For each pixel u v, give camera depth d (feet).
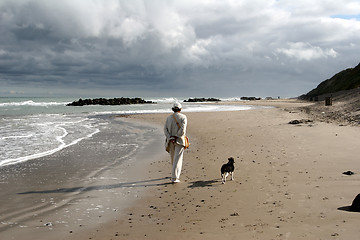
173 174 27.96
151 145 51.08
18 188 26.58
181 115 28.81
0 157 40.09
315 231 13.89
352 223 14.28
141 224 18.02
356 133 46.14
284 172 28.09
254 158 35.55
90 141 54.90
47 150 45.42
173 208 20.79
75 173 32.01
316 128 54.75
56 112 147.84
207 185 26.27
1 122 90.27
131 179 29.68
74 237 16.33
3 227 17.95
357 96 94.89
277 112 107.65
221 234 15.15
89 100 265.54
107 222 18.63
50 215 20.03
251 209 19.03
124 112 146.82
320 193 20.62
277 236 13.89
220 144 47.50
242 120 84.43
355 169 26.89
